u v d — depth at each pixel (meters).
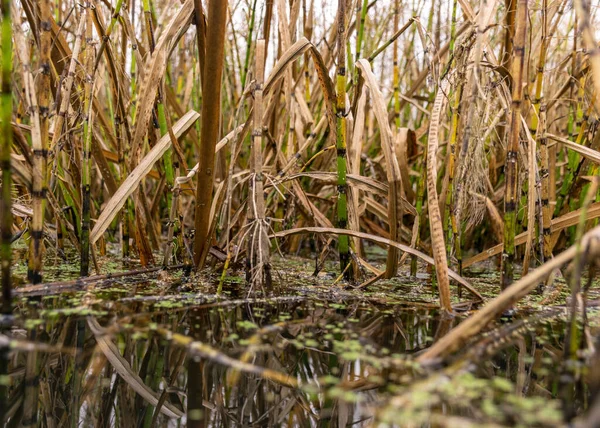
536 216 2.78
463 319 2.04
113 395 1.43
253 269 2.34
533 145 2.30
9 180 1.66
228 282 2.55
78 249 2.94
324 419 1.32
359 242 2.86
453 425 1.14
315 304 2.24
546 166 2.61
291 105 3.26
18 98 3.36
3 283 1.73
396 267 2.50
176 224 2.70
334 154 3.47
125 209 3.05
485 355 1.60
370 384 1.40
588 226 3.18
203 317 1.94
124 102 2.73
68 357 1.55
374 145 4.29
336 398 1.33
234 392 1.49
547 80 3.40
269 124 3.30
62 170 2.82
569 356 1.54
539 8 2.62
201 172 2.32
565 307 2.22
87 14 2.36
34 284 2.13
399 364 1.51
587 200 1.36
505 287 2.15
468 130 2.15
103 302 2.07
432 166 2.10
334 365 1.56
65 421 1.32
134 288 2.33
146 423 1.31
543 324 1.98
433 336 1.81
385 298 2.38
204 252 2.51
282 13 2.64
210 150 2.27
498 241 3.49
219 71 2.12
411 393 1.30
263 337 1.75
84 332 1.72
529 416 1.19
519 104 2.01
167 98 3.42
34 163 1.89
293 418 1.34
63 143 2.40
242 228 2.34
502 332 1.84
